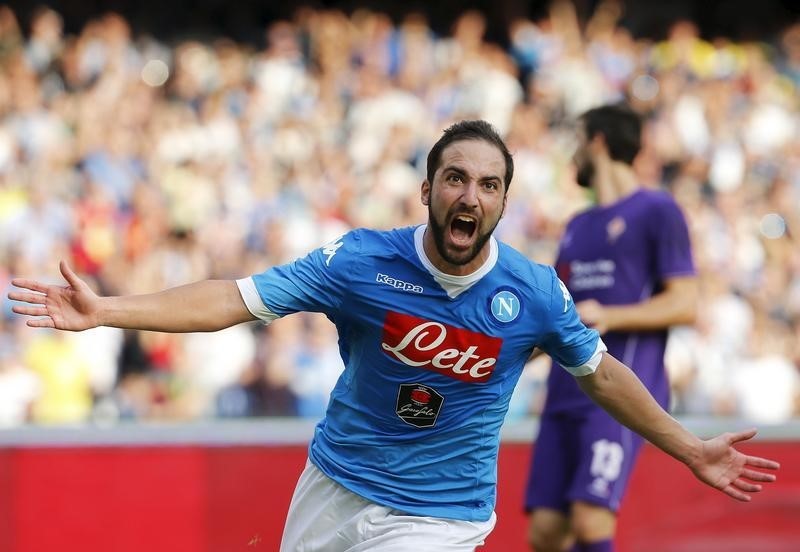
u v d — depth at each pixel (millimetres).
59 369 31328
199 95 42500
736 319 40281
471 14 48812
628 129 19391
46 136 38156
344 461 13672
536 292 13062
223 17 49781
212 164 39188
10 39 41969
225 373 32625
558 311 13180
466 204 12312
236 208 37906
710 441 13734
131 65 42844
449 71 46375
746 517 22141
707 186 46469
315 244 37688
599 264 19219
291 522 14250
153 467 21062
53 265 34500
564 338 13312
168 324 12453
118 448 20969
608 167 19516
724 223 43969
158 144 39438
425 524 13484
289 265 13023
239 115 41688
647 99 48250
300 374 33031
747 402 38281
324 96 44094
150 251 35906
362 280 12891
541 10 52938
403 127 43125
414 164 42750
